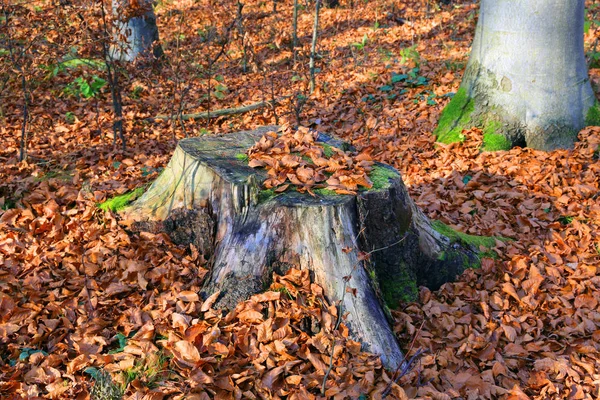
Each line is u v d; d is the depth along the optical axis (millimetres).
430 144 6293
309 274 3303
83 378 2889
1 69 5973
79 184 5336
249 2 14781
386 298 3680
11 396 2779
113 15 5996
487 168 5668
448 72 8273
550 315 3752
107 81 7727
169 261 3756
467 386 3080
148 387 2801
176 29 11188
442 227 4340
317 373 2951
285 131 4184
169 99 8094
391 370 3119
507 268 4145
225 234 3604
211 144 4141
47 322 3254
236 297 3285
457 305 3756
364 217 3400
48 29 5969
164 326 3180
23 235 4191
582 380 3191
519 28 5824
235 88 8812
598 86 7363
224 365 2949
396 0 14531
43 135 6734
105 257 3834
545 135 5922
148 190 4262
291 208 3271
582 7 5797
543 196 5078
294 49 9602
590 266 4172
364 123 7070
